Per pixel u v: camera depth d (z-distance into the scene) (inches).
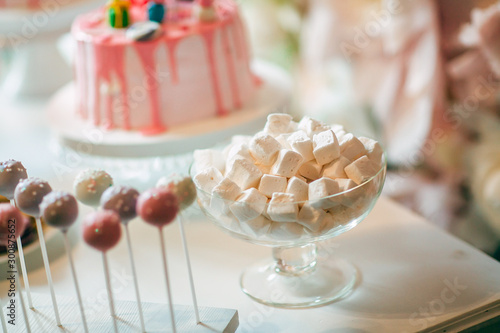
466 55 53.5
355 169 37.0
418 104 58.8
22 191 35.5
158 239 45.1
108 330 37.0
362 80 65.3
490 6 50.6
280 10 73.5
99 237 33.5
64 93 56.6
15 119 68.2
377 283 40.2
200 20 50.3
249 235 37.2
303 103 75.4
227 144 42.5
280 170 37.3
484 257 41.3
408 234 43.5
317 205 35.6
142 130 50.1
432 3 55.0
